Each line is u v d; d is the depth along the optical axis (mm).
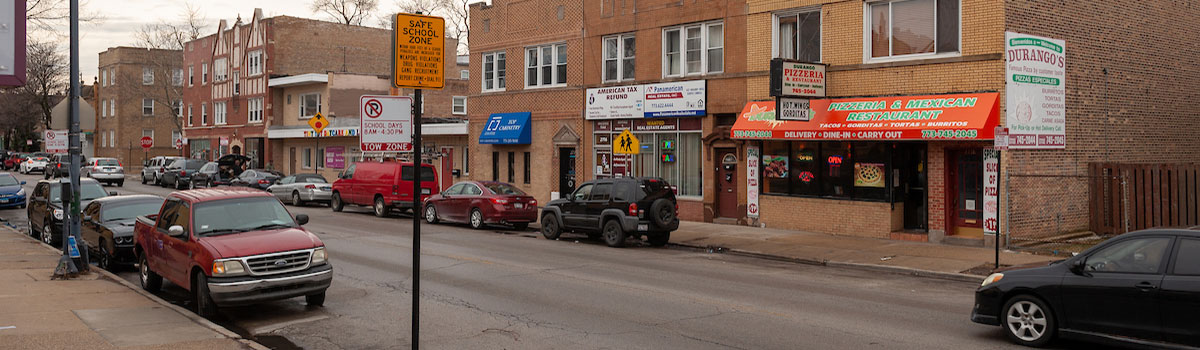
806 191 21188
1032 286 8898
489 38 30422
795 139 20547
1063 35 18734
